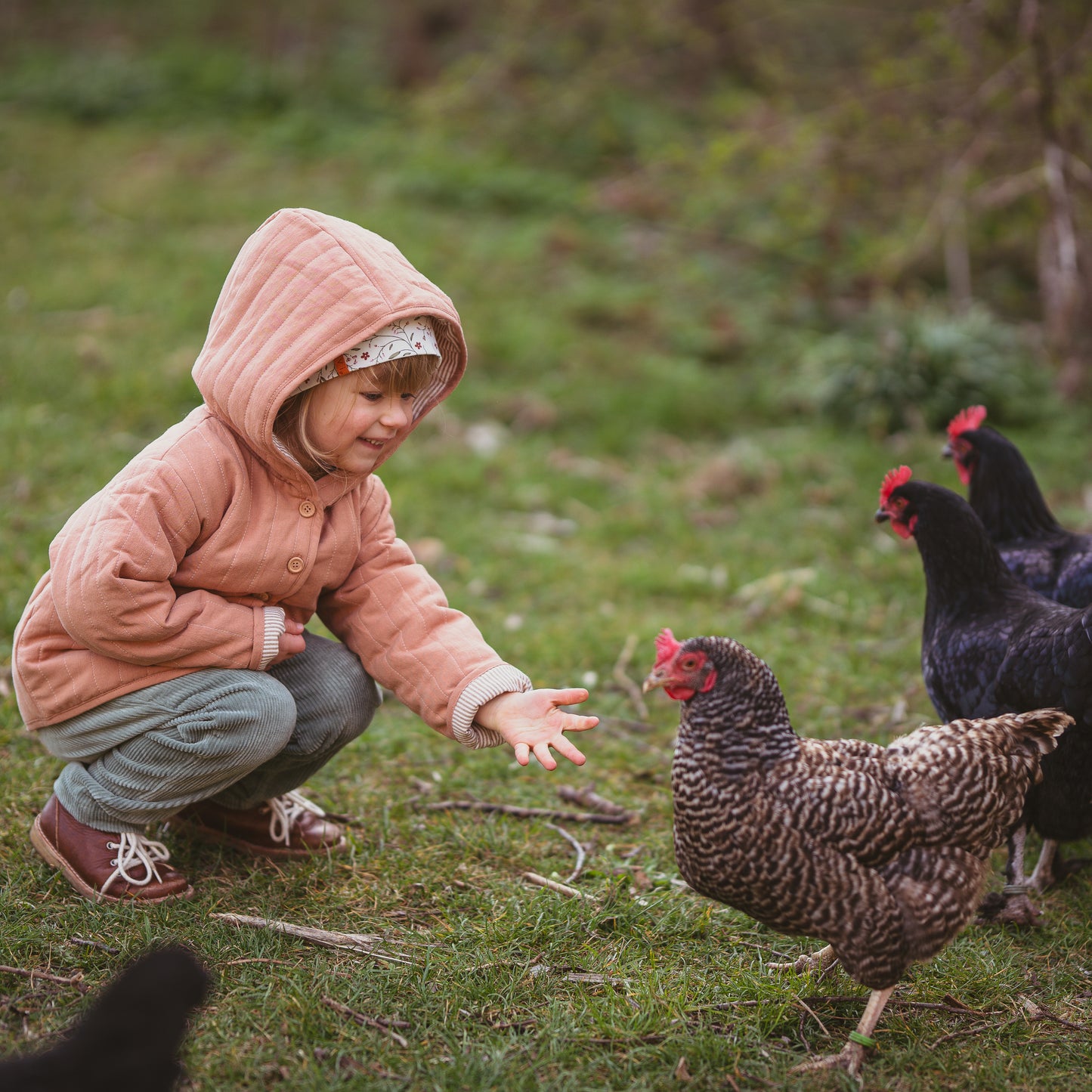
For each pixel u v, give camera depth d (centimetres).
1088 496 680
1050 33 823
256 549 266
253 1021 238
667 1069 235
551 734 266
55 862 280
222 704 267
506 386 821
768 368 897
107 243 939
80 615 250
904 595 545
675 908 298
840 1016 260
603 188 1189
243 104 1350
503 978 262
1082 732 297
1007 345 852
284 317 251
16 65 1415
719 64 1273
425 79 1398
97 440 612
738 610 537
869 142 898
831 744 247
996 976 275
